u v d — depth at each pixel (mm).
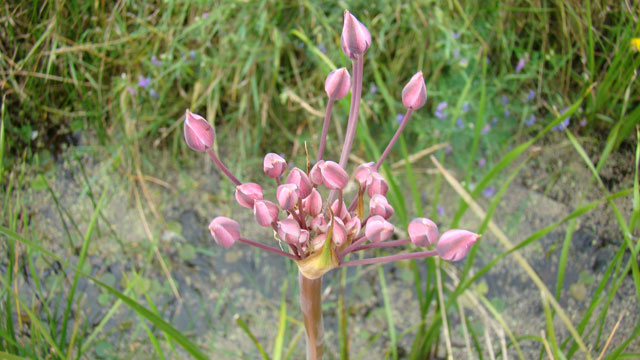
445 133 314
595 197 312
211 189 319
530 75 317
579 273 287
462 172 320
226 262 296
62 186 317
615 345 262
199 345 266
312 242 137
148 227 303
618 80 308
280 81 316
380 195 133
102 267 291
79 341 237
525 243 203
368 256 296
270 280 291
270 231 308
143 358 261
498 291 284
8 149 320
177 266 294
